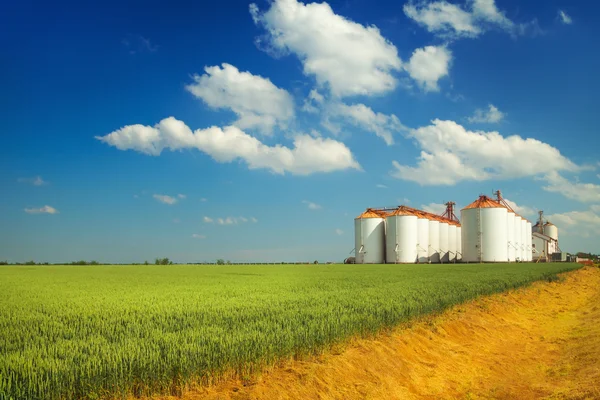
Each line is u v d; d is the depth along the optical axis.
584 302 41.34
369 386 14.51
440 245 148.62
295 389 12.93
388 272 70.69
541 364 19.38
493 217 127.88
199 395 11.73
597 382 15.32
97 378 10.93
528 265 101.50
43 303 27.17
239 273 75.19
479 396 15.56
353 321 18.67
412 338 19.97
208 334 15.55
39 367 11.51
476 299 32.41
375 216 136.88
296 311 21.73
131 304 26.38
